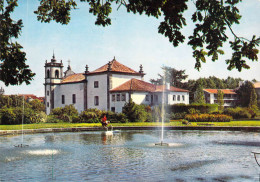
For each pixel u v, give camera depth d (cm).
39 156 1223
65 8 1077
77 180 818
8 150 1391
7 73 826
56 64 7325
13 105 7256
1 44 814
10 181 809
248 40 651
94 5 893
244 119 4481
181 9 631
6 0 823
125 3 757
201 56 703
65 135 2241
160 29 676
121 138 1980
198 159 1148
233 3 648
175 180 814
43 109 7675
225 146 1524
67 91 6950
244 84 8244
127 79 6300
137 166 1010
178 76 8788
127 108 4006
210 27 653
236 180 814
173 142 1711
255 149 1427
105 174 889
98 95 6188
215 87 12781
